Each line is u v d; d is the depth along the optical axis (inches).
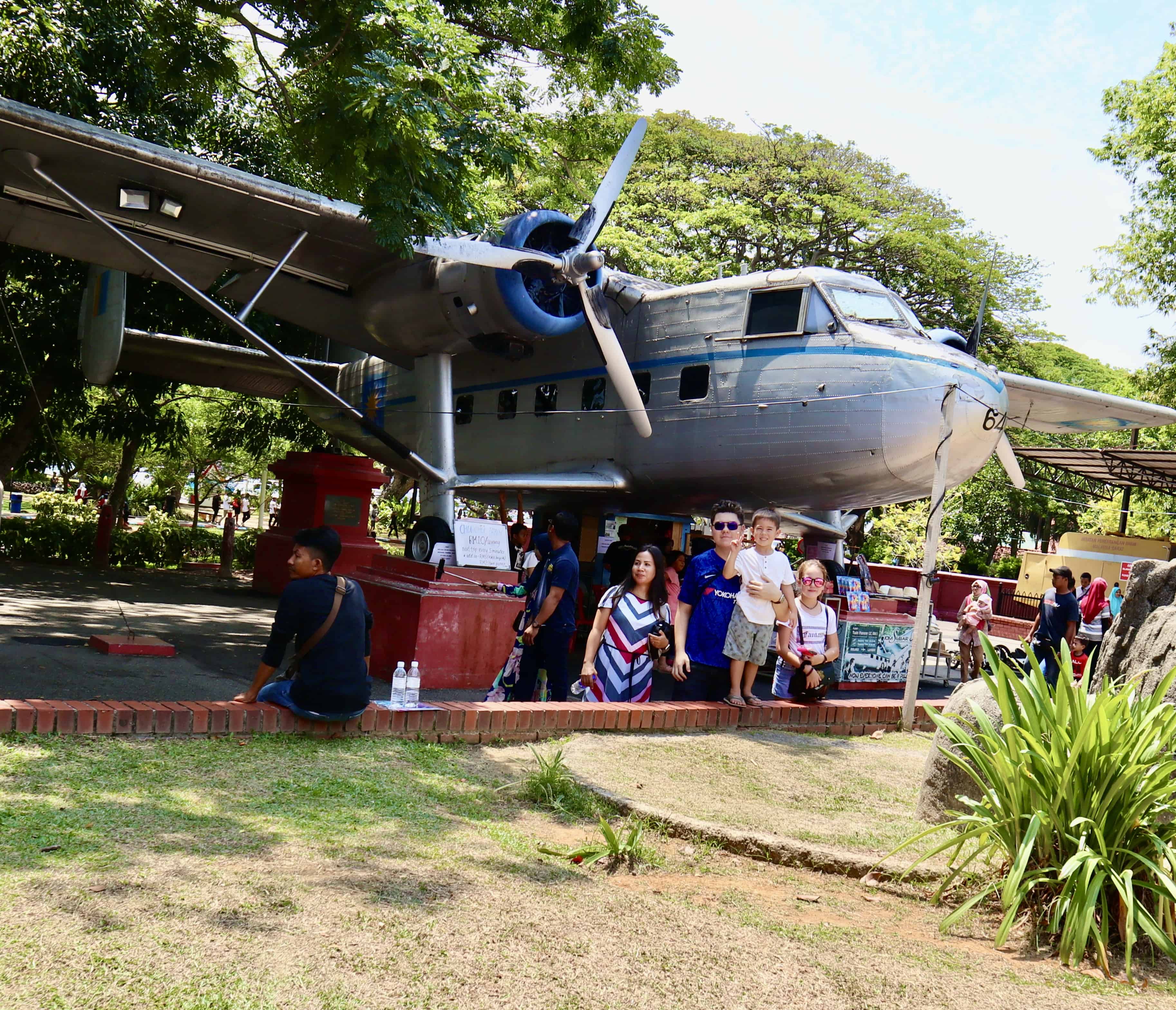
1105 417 645.3
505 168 394.0
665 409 480.7
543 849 151.9
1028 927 133.8
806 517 546.0
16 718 180.7
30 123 361.1
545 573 276.7
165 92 588.1
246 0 447.8
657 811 174.2
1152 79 897.5
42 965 96.7
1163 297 911.0
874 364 416.2
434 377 509.0
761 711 275.3
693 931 122.6
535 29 506.9
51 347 657.6
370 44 377.7
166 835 139.3
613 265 1066.7
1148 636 199.9
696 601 276.2
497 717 227.1
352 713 207.8
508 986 102.0
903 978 113.0
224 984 96.2
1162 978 120.0
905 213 1200.8
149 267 392.2
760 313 451.5
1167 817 140.7
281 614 205.0
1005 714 149.8
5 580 557.9
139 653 338.0
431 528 485.1
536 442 548.7
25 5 496.7
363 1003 95.3
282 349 723.4
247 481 2039.9
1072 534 935.0
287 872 129.3
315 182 657.0
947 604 1093.8
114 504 900.0
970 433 410.0
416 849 145.5
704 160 1259.8
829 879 153.7
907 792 213.3
